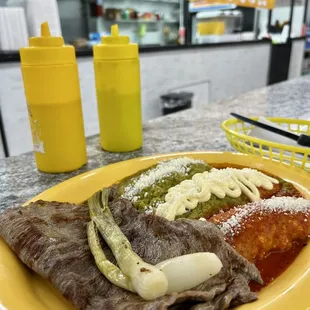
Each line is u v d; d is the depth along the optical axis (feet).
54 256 1.63
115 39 3.23
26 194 2.71
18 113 7.64
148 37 12.74
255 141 2.80
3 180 2.99
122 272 1.52
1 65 7.08
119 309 1.33
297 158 2.80
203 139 3.98
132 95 3.40
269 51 15.01
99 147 3.83
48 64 2.72
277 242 1.99
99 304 1.40
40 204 2.18
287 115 4.91
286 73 16.02
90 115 9.09
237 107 5.62
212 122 4.73
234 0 7.52
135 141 3.63
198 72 11.98
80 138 3.13
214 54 12.36
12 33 7.36
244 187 2.45
